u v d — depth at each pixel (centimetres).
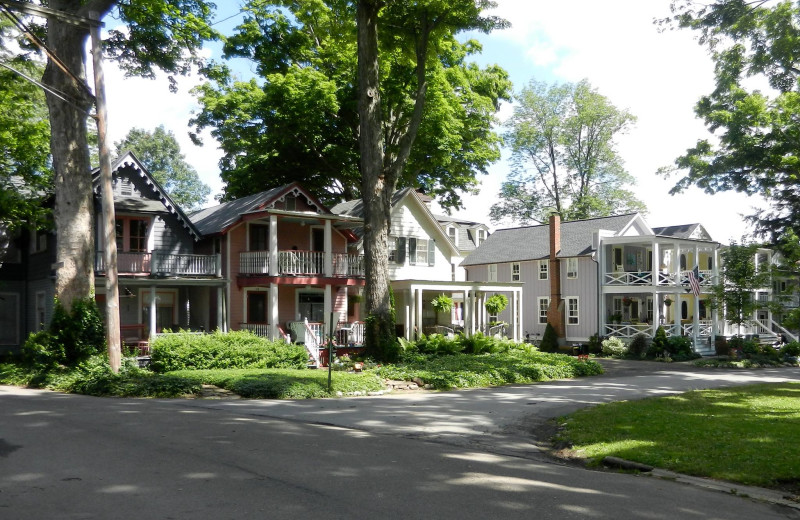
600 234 3897
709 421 1258
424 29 2530
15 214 2400
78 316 1973
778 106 3250
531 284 4306
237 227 2927
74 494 670
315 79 3067
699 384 2194
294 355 2336
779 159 3303
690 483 825
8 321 2950
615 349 3625
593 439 1083
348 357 2520
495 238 4803
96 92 1842
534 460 966
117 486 704
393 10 2514
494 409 1518
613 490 769
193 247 3047
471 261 4628
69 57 1992
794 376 2605
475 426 1268
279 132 3256
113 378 1750
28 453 870
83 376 1816
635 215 4088
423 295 3706
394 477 779
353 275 3108
